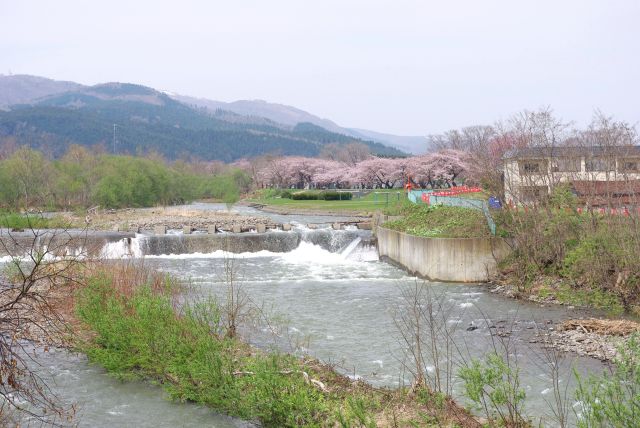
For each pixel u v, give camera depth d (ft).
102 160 326.85
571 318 73.31
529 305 81.82
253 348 56.54
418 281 103.60
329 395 42.93
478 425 37.99
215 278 106.22
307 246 143.64
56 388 50.26
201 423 43.21
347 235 144.77
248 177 478.59
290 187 474.49
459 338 64.64
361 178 360.07
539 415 42.09
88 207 260.83
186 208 310.65
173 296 74.23
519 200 100.99
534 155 103.71
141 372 52.60
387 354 59.31
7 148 504.43
